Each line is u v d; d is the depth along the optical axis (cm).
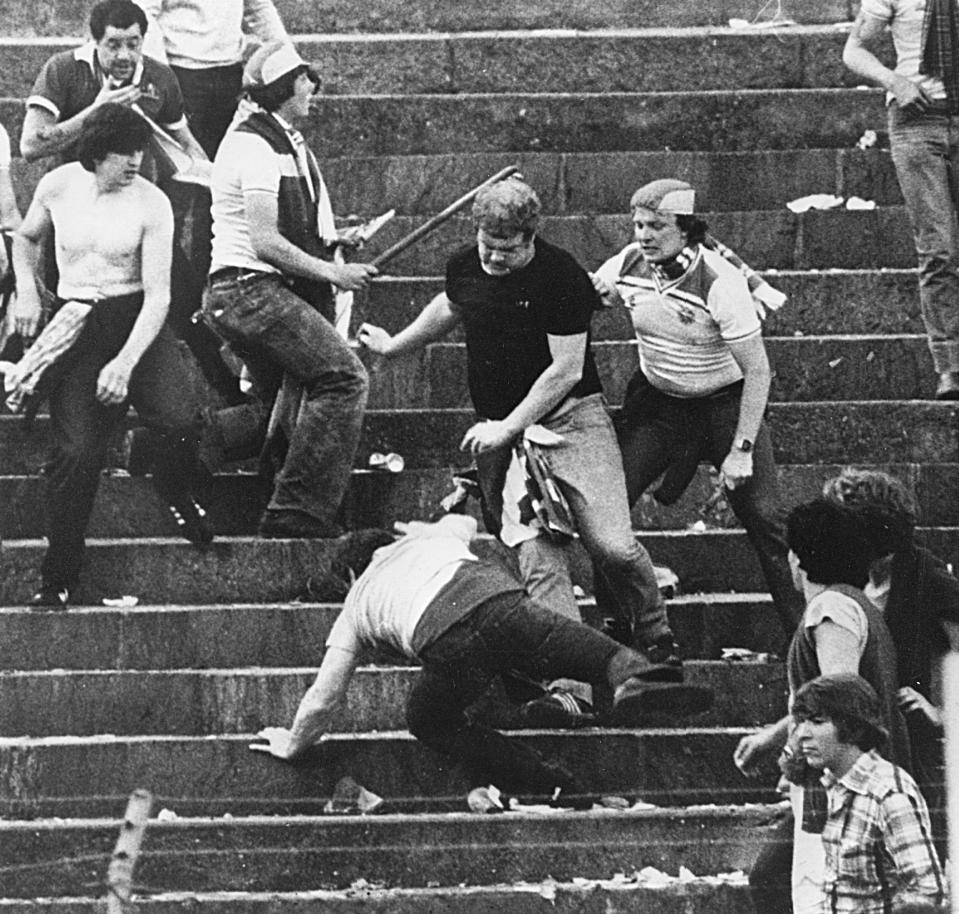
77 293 2519
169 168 2750
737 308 2358
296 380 2550
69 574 2500
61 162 2738
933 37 2809
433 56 3331
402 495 2625
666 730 2364
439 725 2255
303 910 2188
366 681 2373
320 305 2577
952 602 2109
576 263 2339
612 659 2175
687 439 2433
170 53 2941
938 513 2667
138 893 2212
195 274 2731
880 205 3084
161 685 2386
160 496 2520
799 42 3316
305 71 2556
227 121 2977
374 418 2697
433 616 2200
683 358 2395
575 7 3478
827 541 2047
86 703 2384
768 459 2417
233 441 2584
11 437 2712
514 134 3191
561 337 2323
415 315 2930
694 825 2247
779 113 3200
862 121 3203
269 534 2531
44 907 2205
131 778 2309
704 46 3322
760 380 2369
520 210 2292
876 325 2920
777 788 2317
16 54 3272
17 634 2436
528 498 2334
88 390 2494
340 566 2494
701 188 3091
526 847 2236
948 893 1891
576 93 3291
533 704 2344
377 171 3084
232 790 2308
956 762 2036
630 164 3100
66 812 2303
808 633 2034
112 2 2695
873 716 1902
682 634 2488
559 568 2350
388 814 2283
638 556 2345
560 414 2355
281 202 2538
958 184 2816
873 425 2733
